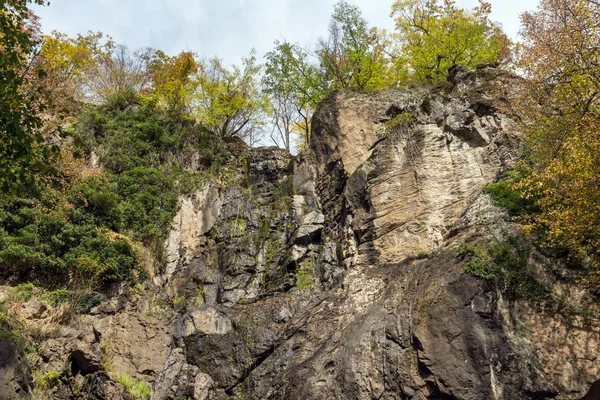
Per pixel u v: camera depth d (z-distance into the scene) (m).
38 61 22.42
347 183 22.11
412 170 20.86
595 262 14.17
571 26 14.97
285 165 26.91
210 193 24.98
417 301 16.59
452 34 29.86
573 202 13.59
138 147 25.84
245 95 33.00
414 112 22.50
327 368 16.48
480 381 14.30
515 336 14.72
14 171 11.51
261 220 23.89
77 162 21.95
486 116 21.08
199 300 21.42
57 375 15.14
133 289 20.11
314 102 30.44
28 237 18.31
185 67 34.12
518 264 15.81
